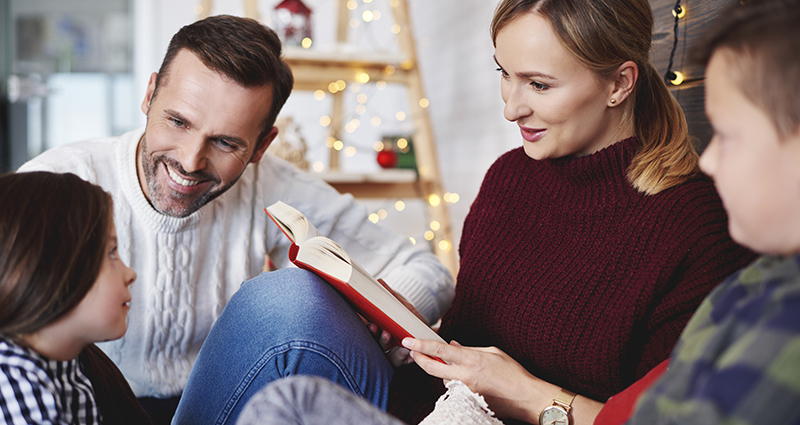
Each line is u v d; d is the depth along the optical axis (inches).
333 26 138.3
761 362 14.7
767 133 16.5
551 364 34.4
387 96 134.3
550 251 36.4
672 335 29.6
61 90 133.3
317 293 33.0
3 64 128.6
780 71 16.2
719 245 30.2
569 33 30.9
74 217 25.6
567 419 30.1
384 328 33.3
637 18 32.5
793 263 16.3
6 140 129.9
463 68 101.3
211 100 38.1
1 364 23.9
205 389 33.7
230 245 48.6
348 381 31.6
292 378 22.3
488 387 30.9
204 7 94.2
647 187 33.1
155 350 45.8
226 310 34.4
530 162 40.0
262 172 50.3
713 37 18.4
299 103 139.1
